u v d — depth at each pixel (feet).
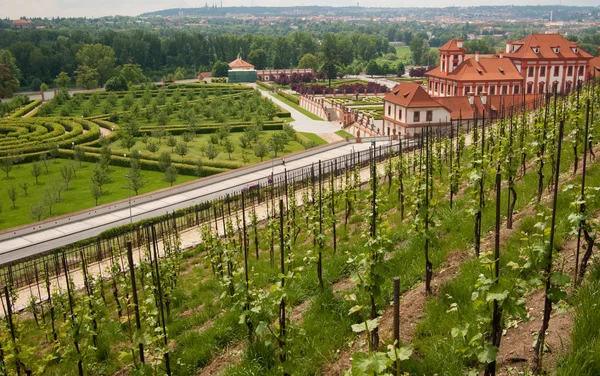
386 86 645.51
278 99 580.71
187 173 269.85
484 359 38.78
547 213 64.59
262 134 372.17
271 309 59.06
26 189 244.42
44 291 125.59
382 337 53.62
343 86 634.02
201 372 61.52
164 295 85.51
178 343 68.44
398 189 117.19
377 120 415.44
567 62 384.27
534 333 46.32
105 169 262.67
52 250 156.15
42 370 66.03
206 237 124.98
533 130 120.67
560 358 41.09
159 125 394.73
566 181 84.02
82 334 72.90
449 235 77.20
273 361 57.21
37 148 303.89
